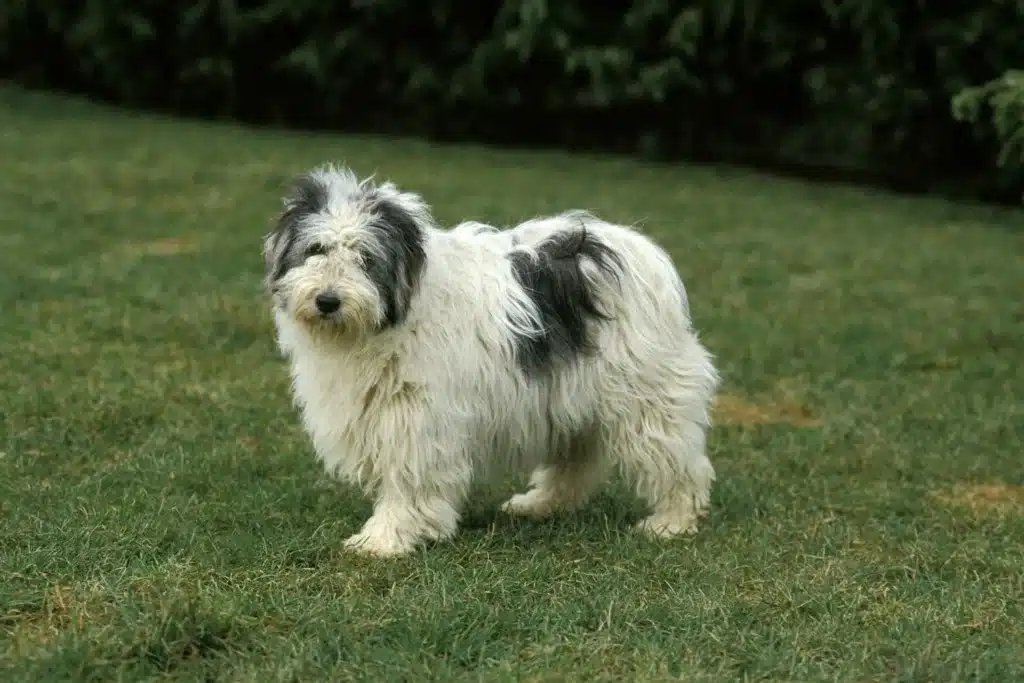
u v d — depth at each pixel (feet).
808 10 79.41
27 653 16.53
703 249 53.98
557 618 18.35
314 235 19.83
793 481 26.71
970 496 26.37
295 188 20.76
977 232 61.72
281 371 32.89
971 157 77.87
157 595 18.22
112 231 51.03
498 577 19.90
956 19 74.49
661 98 80.02
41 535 20.61
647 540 22.35
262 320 38.01
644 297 22.40
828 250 55.01
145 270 43.93
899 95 76.02
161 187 61.41
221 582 19.26
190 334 35.86
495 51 85.15
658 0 80.18
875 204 69.97
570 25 83.20
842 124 81.15
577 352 21.86
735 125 85.30
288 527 22.20
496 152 82.64
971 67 75.00
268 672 16.38
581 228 22.47
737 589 20.21
